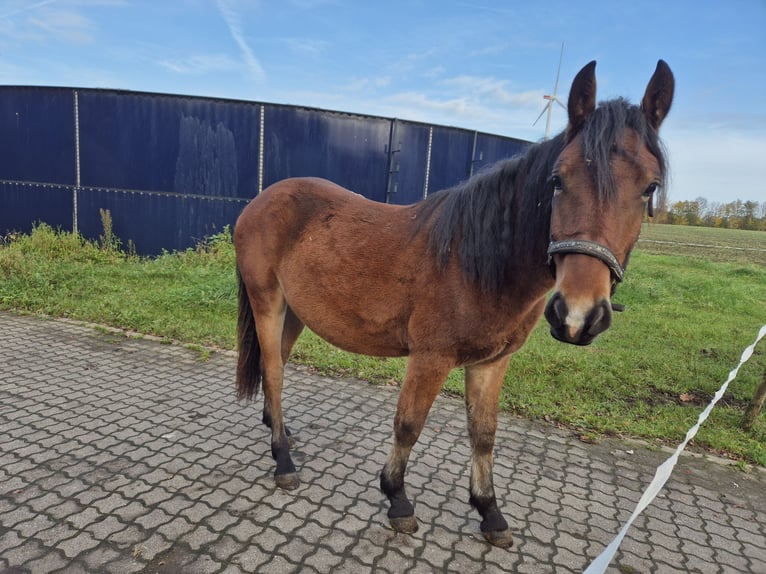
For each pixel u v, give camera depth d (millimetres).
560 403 3998
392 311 2221
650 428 3629
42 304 5879
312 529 2318
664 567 2270
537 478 2936
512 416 3760
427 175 10023
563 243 1553
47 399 3537
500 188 1966
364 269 2283
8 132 9031
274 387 2783
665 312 7410
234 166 9016
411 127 9625
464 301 1973
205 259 8516
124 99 8648
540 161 1812
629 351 5348
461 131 10055
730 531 2568
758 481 3061
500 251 1907
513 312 1954
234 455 2947
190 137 8805
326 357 4684
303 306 2523
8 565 1962
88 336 5008
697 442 3490
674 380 4668
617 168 1524
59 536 2146
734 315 7480
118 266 8180
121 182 8914
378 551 2207
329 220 2494
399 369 4480
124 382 3941
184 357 4598
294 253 2559
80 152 8875
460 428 3518
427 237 2158
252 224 2770
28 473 2609
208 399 3721
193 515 2357
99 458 2807
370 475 2832
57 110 8781
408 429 2207
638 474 3057
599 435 3527
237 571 2018
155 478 2643
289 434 3188
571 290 1488
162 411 3469
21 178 9188
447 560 2189
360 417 3582
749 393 4406
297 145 9102
